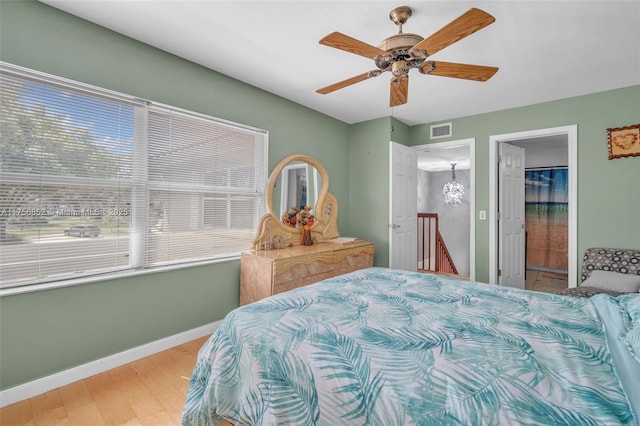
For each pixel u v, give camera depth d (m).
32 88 1.89
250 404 1.19
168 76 2.53
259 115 3.25
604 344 1.17
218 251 2.92
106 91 2.17
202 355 1.45
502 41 2.26
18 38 1.84
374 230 4.25
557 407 0.82
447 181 7.69
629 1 1.82
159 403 1.87
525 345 1.15
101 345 2.20
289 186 3.56
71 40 2.04
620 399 0.85
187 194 2.69
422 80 2.95
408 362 1.05
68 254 2.05
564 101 3.41
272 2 1.90
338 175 4.31
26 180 1.88
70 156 2.04
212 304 2.88
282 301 1.64
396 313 1.49
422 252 6.46
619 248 3.09
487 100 3.49
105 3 1.93
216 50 2.49
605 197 3.17
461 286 1.97
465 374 0.97
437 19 2.02
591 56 2.47
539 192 5.59
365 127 4.35
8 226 1.83
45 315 1.96
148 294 2.45
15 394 1.84
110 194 2.24
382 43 1.91
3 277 1.82
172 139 2.56
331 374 1.06
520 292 1.85
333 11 1.97
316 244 3.62
